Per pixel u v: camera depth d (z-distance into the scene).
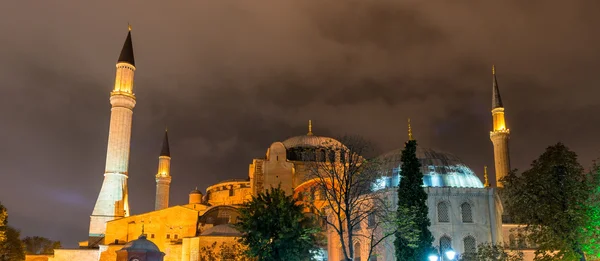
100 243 96.88
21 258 92.62
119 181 107.06
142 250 71.88
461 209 58.19
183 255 78.81
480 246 51.53
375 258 56.91
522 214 43.97
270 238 47.28
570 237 40.66
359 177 49.72
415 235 44.25
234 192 115.56
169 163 135.75
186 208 91.44
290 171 86.94
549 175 42.44
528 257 56.97
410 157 50.50
